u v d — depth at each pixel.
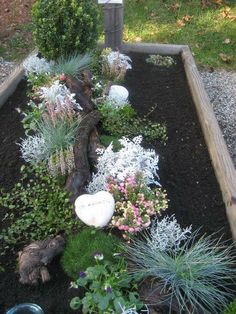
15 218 2.68
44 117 3.18
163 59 4.70
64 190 2.76
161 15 6.13
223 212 2.81
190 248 2.40
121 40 4.82
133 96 4.04
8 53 5.36
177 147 3.41
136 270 2.19
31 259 2.26
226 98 4.63
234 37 5.72
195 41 5.64
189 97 4.08
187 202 2.88
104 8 4.55
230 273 2.32
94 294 2.05
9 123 3.58
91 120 3.20
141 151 2.87
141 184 2.61
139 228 2.40
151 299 2.09
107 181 2.67
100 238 2.38
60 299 2.20
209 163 3.26
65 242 2.41
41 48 3.96
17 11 6.22
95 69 4.06
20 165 3.10
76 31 3.87
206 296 2.15
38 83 3.76
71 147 2.91
